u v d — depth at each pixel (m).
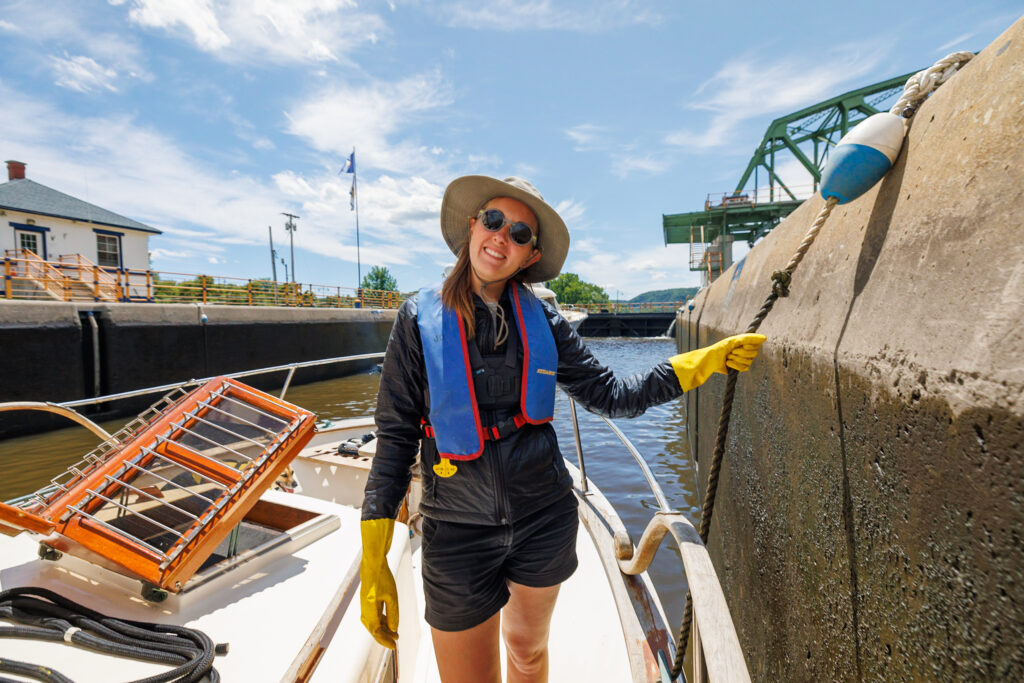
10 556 1.49
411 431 1.20
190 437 1.58
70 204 19.31
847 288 1.52
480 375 1.15
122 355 10.95
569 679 1.77
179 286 14.68
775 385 2.23
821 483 1.60
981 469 0.83
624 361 22.08
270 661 1.15
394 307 27.19
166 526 1.36
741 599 2.85
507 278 1.23
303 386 15.96
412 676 1.75
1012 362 0.77
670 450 8.20
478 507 1.12
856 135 1.16
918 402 1.02
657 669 1.54
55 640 1.15
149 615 1.27
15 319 9.09
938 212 1.07
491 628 1.19
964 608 0.88
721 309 5.48
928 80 1.22
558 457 1.23
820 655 1.58
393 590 1.07
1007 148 0.90
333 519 1.74
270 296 17.89
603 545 2.28
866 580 1.27
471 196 1.27
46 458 7.89
